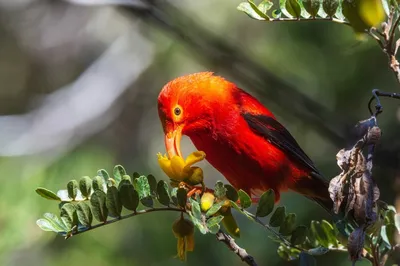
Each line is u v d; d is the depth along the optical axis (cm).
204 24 1548
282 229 583
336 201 533
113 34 1898
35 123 1708
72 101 1752
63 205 543
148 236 1266
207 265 1224
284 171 793
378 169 1026
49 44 1961
